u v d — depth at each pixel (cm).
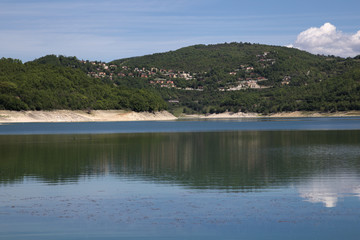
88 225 2236
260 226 2202
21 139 8488
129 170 4028
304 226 2195
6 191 3066
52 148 6397
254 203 2661
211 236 2067
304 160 4672
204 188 3142
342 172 3791
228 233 2105
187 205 2627
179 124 18775
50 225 2239
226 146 6625
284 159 4794
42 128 14012
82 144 7156
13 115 19088
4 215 2420
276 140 7781
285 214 2405
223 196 2869
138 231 2142
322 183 3281
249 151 5769
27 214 2441
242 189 3094
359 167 4091
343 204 2609
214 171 3938
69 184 3331
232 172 3872
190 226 2211
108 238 2050
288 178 3522
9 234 2105
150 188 3156
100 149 6206
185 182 3388
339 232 2103
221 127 14900
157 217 2372
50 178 3597
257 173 3800
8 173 3859
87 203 2695
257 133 10400
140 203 2688
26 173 3862
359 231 2116
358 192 2938
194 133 10769
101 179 3547
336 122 18400
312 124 16300
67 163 4566
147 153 5600
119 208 2566
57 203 2702
